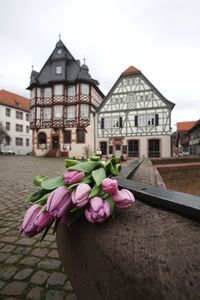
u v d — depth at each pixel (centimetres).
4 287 160
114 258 54
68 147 2877
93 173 73
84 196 63
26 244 237
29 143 4862
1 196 496
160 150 2367
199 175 799
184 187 735
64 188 68
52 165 1522
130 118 2484
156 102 2394
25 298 147
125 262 51
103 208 62
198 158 864
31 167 1353
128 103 2491
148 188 101
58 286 160
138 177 194
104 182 66
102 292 57
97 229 69
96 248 63
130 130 2481
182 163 786
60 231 116
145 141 2423
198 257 47
